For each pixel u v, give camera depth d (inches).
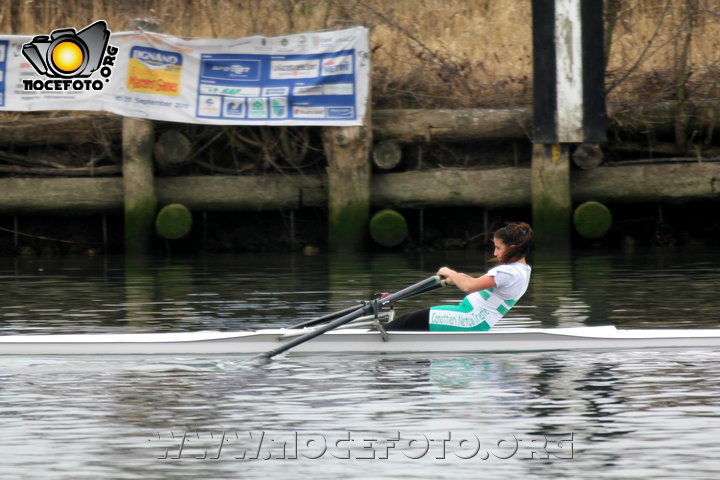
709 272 1973.4
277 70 2390.5
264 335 1275.8
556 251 2375.7
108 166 2472.9
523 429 945.5
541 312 1530.5
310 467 860.0
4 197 2396.7
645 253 2345.0
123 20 2674.7
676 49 2522.1
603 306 1579.7
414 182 2428.6
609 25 2493.8
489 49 2733.8
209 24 2689.5
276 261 2272.4
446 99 2529.5
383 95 2517.2
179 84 2383.1
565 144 2345.0
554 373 1152.2
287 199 2458.2
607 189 2417.6
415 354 1270.9
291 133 2476.6
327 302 1641.2
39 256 2450.8
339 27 2529.5
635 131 2491.4
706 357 1227.2
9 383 1127.6
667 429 936.9
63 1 2684.5
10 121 2428.6
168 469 855.1
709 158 2460.6
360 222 2412.6
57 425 967.0
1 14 2667.3
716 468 839.7
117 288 1828.2
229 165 2546.8
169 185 2439.7
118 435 937.5
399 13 2758.4
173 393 1080.2
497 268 1253.7
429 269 2063.2
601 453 880.3
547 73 2313.0
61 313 1547.7
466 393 1067.9
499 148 2524.6
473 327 1270.9
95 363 1231.5
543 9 2300.7
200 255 2433.6
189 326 1433.3
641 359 1220.5
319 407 1020.5
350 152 2389.3
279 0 2655.0
